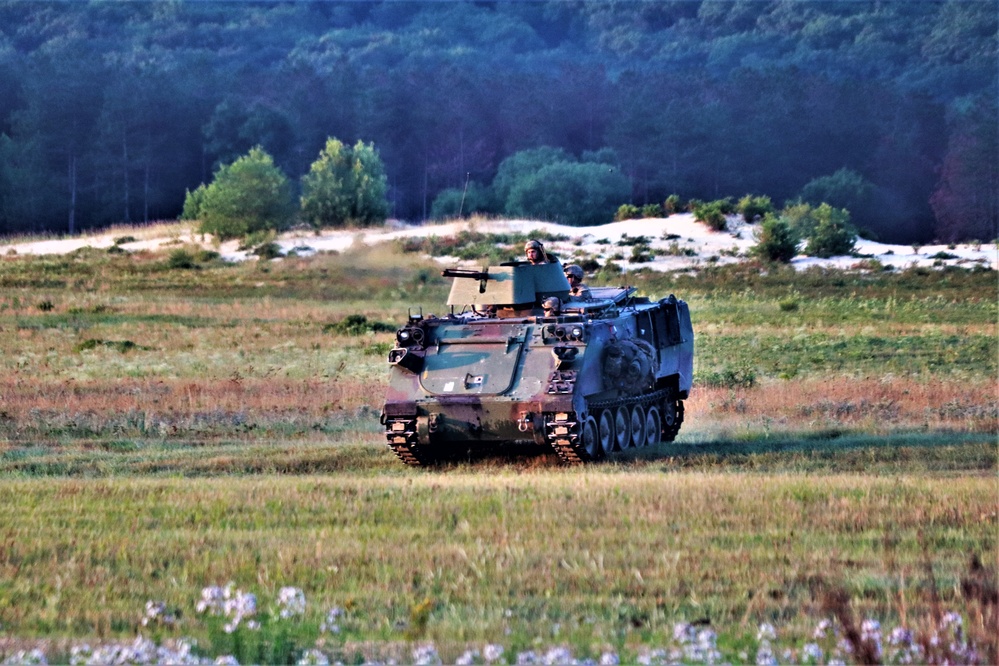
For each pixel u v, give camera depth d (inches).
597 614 1609.3
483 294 3346.5
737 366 5315.0
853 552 1900.8
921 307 7559.1
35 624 1596.9
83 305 7495.1
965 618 1571.1
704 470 2864.2
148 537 2057.1
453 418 3026.6
